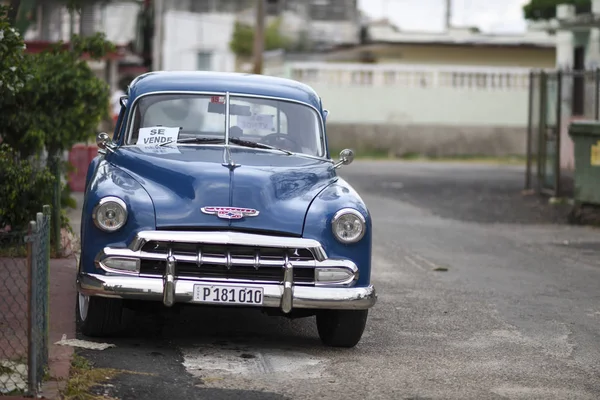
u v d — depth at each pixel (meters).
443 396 6.72
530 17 40.75
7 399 5.94
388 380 7.07
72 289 9.51
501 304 10.27
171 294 7.12
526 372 7.48
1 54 9.08
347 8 69.12
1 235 10.88
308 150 8.82
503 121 39.12
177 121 8.73
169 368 7.09
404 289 10.95
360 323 7.84
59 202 11.38
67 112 13.28
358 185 24.80
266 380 6.92
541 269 12.89
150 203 7.31
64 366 6.73
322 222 7.44
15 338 7.32
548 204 21.14
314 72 38.25
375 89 38.47
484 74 38.84
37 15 39.72
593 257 14.14
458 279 11.80
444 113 38.81
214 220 7.27
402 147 38.66
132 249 7.18
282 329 8.68
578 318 9.69
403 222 17.73
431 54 45.66
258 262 7.23
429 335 8.67
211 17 57.47
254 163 8.04
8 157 11.27
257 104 8.91
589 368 7.69
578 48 32.31
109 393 6.36
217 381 6.82
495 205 20.88
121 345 7.66
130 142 8.62
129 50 45.44
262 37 37.34
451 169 32.16
